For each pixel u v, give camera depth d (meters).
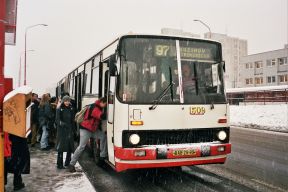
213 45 7.43
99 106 7.94
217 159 6.89
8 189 6.40
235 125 22.97
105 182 7.30
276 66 71.19
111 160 7.18
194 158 6.65
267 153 10.88
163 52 6.98
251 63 77.19
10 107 3.99
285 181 7.19
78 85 13.07
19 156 6.35
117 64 6.68
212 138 7.07
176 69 6.96
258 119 24.14
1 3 3.93
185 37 7.19
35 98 12.48
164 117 6.63
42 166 8.57
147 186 6.95
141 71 6.75
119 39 6.77
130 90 6.61
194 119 6.86
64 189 6.36
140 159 6.32
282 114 25.14
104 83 8.18
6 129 4.04
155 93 6.72
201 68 7.19
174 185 6.99
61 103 8.48
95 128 7.97
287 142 13.66
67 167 8.47
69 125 8.47
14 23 4.36
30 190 6.31
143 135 6.50
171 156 6.43
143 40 6.89
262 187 6.72
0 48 3.97
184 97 6.87
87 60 10.95
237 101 51.09
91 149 10.00
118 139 6.50
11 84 4.91
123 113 6.48
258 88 47.56
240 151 11.30
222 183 7.07
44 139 11.40
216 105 7.11
